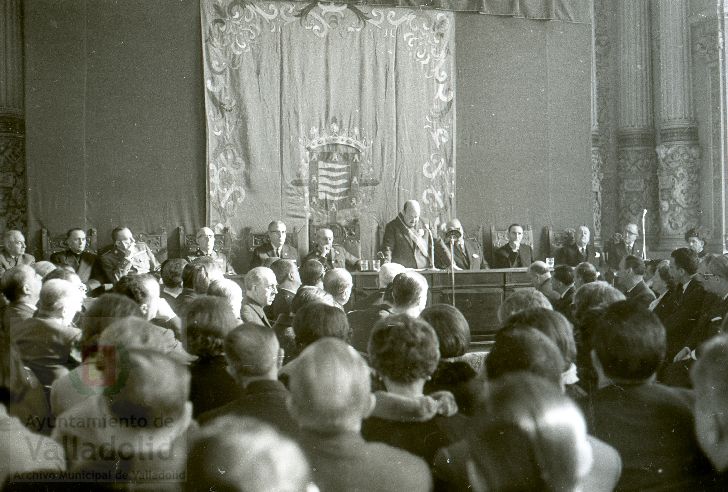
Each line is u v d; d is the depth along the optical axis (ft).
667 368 16.55
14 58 41.22
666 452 8.86
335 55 45.32
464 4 46.85
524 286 36.76
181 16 43.34
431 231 44.98
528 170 48.52
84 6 41.86
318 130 45.14
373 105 45.85
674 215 49.70
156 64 42.98
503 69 48.21
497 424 6.00
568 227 49.14
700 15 48.78
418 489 7.56
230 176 43.88
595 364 9.54
